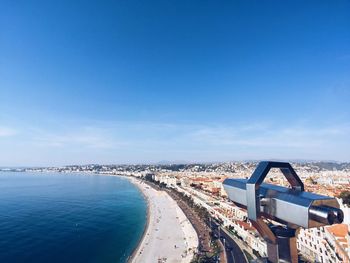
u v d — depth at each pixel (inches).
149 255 4591.5
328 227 3506.4
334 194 5821.9
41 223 6811.0
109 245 5364.2
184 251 4690.0
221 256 4114.2
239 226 5216.5
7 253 4741.6
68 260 4534.9
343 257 2913.4
